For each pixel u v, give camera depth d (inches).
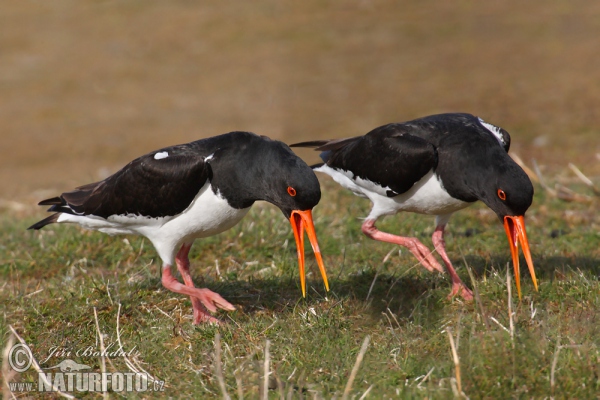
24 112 1037.8
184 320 388.2
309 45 1262.3
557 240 492.4
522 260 441.4
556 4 1373.0
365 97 1026.1
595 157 721.6
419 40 1255.5
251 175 349.4
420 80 1077.1
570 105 920.3
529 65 1094.4
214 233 377.7
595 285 382.3
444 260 410.3
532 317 350.3
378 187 402.3
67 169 830.5
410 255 469.7
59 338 370.6
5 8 1498.5
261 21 1398.9
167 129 953.5
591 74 1030.4
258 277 442.0
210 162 351.6
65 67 1202.6
